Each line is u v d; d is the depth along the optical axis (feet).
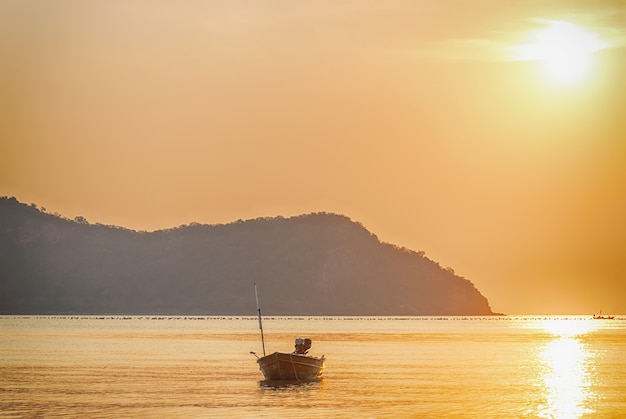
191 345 655.35
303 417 248.52
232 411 257.55
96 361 460.14
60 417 245.24
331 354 563.07
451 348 648.79
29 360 464.24
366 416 251.39
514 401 289.12
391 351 602.85
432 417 250.98
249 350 587.27
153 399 284.20
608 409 271.49
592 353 581.53
